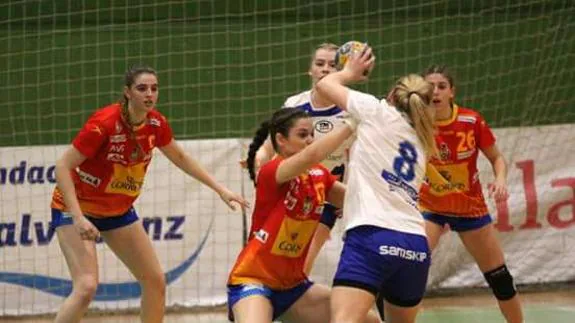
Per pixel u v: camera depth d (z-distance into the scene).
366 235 11.62
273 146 12.51
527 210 22.58
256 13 25.77
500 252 16.59
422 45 25.75
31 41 25.16
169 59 25.59
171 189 21.38
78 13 25.28
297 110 12.34
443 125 16.12
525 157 22.72
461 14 25.80
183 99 25.64
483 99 25.80
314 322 12.28
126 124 14.38
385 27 25.70
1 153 21.16
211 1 25.67
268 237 12.07
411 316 12.32
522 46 25.67
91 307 20.98
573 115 25.67
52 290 21.09
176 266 21.30
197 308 21.23
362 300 11.58
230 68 25.75
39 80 25.17
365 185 11.79
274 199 12.08
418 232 11.82
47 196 21.22
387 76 25.81
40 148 21.27
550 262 22.59
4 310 21.00
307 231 12.19
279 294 12.27
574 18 25.77
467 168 16.30
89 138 14.09
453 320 19.67
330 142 11.79
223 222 21.52
